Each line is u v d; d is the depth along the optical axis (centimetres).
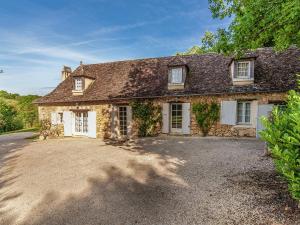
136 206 537
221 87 1388
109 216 501
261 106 1309
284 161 333
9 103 3506
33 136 2073
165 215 485
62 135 1828
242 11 671
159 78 1620
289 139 313
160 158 942
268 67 1405
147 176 734
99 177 757
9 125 3172
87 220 492
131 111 1577
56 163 977
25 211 556
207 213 476
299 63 1352
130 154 1052
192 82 1498
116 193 620
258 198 509
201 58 1683
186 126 1480
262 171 681
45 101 1817
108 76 1834
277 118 366
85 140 1605
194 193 578
